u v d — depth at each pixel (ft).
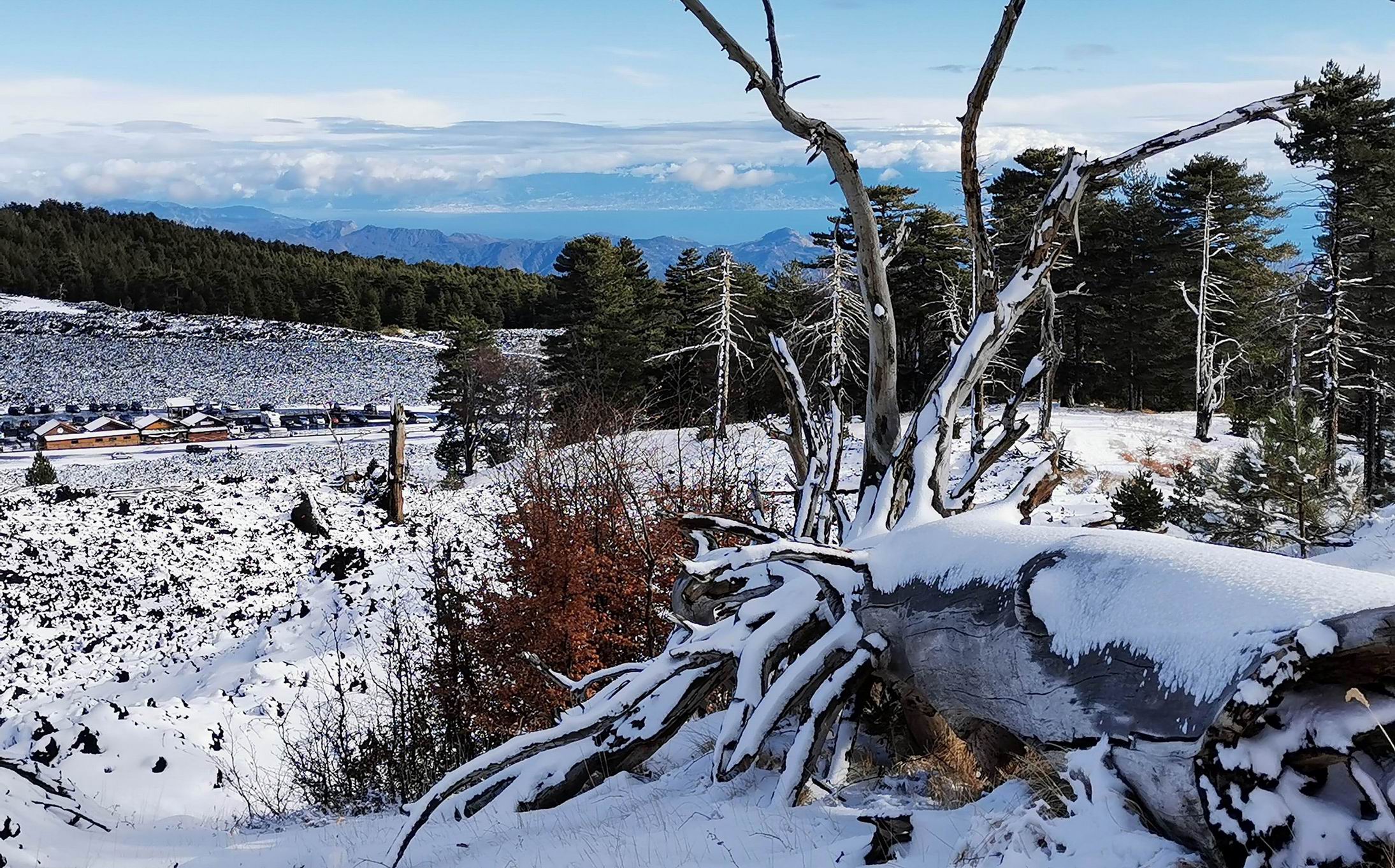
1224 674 11.79
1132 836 12.00
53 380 423.64
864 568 20.85
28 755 40.63
